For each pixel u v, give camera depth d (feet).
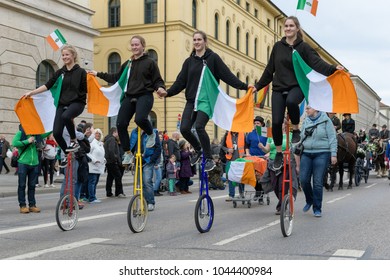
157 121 122.72
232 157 38.88
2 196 48.32
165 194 50.75
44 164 55.62
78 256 18.72
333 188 53.06
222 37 144.56
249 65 167.12
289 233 23.18
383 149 70.90
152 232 24.34
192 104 23.81
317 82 21.95
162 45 121.49
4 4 75.72
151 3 124.57
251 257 18.47
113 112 25.23
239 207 36.40
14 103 78.48
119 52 127.03
